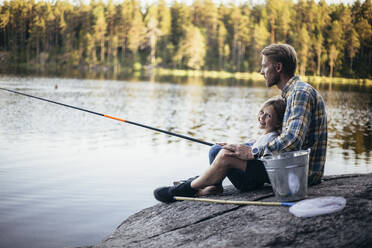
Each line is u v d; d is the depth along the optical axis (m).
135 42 78.56
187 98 24.69
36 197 4.70
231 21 78.81
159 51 79.12
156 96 25.30
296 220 2.21
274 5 75.69
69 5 85.19
